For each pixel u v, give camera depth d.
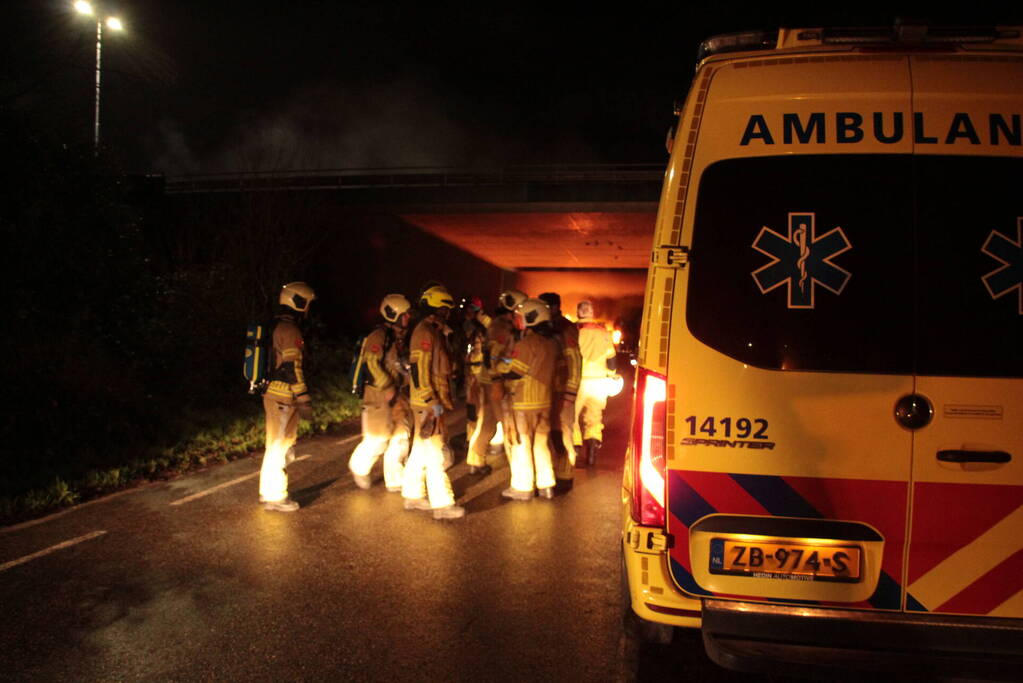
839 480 3.06
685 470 3.16
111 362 11.59
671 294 3.18
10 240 11.31
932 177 3.05
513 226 30.20
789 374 3.09
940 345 3.02
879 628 3.02
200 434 10.33
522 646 4.34
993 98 3.05
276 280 17.03
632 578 3.23
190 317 14.69
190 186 23.89
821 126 3.11
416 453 7.06
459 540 6.24
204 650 4.27
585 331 9.15
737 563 3.14
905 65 3.09
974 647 2.99
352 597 5.04
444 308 6.89
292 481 8.23
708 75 3.21
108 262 12.64
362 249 29.70
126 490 7.89
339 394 14.21
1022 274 3.01
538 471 7.53
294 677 3.97
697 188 3.17
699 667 4.14
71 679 3.93
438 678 3.97
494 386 7.77
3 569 5.54
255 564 5.66
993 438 3.00
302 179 19.47
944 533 3.03
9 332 10.85
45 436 9.03
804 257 3.09
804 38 3.15
